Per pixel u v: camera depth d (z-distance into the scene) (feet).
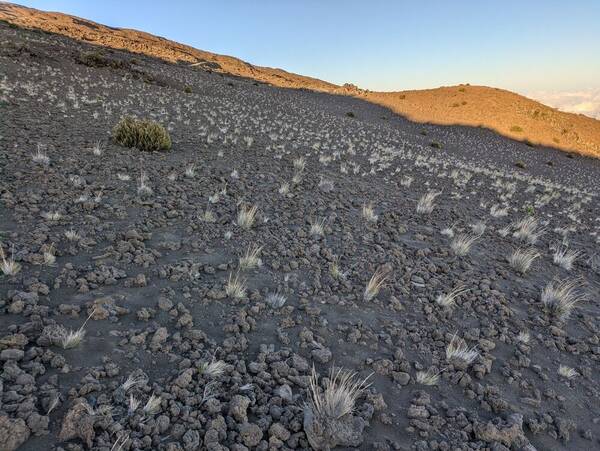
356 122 152.97
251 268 18.69
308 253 21.35
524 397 13.52
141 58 197.77
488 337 16.88
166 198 25.54
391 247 24.77
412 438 10.87
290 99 182.80
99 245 18.01
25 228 18.02
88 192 23.77
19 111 44.68
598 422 13.14
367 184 42.24
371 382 12.81
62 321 12.51
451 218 35.01
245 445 9.41
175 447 8.84
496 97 282.36
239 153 45.47
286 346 13.74
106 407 9.38
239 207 26.53
